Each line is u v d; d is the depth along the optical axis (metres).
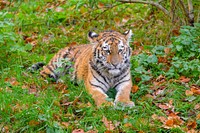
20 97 10.22
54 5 16.36
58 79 11.62
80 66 11.26
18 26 14.81
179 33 13.09
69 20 15.19
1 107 9.66
